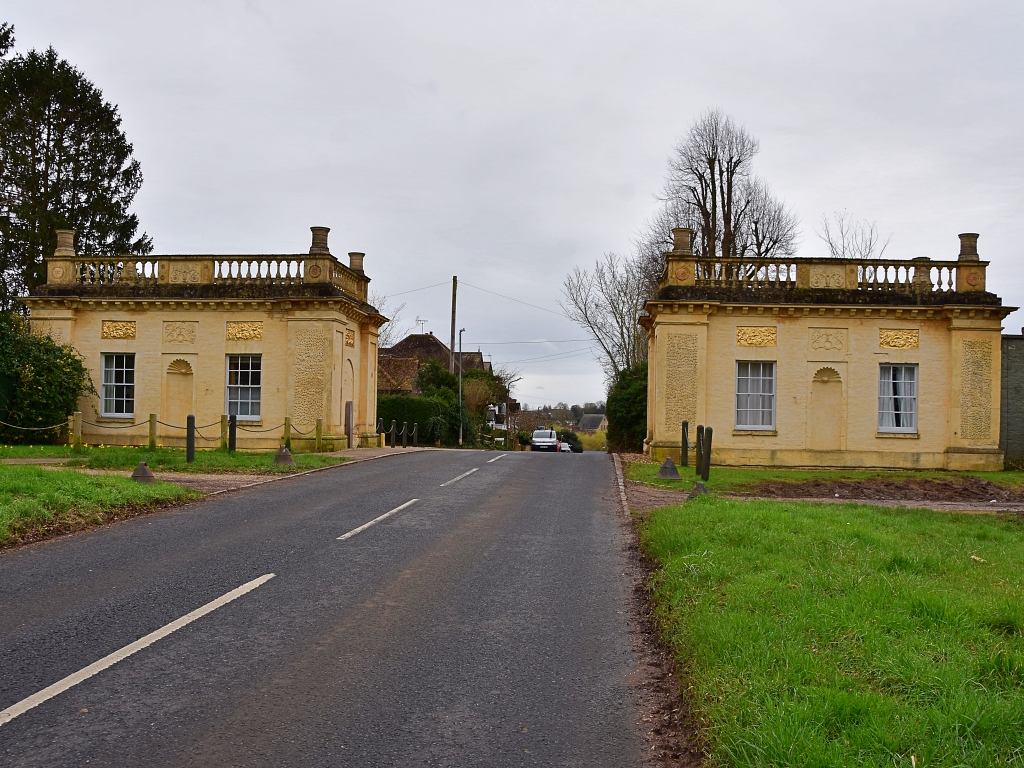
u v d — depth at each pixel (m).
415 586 8.59
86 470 18.16
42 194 41.34
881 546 10.23
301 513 13.05
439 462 23.14
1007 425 25.84
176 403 27.06
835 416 25.55
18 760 4.55
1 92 40.59
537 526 12.52
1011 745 4.30
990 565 9.75
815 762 4.09
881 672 5.42
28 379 24.91
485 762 4.70
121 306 26.84
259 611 7.49
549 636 7.07
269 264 26.39
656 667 6.36
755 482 20.16
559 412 126.25
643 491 17.50
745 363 25.69
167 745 4.78
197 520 12.20
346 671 6.08
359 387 29.75
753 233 46.28
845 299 25.30
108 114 44.00
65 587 8.16
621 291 48.03
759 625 6.36
